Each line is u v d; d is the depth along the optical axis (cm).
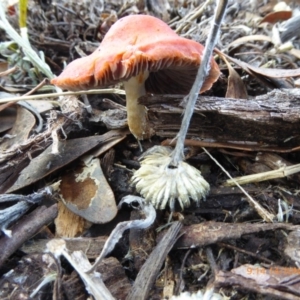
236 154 8
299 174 8
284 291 6
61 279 6
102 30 12
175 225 7
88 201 7
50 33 13
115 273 6
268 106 7
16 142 9
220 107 7
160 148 8
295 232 7
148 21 7
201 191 7
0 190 7
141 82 8
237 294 6
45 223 7
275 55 11
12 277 6
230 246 7
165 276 6
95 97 10
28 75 12
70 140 8
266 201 7
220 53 9
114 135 8
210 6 13
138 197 7
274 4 15
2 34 13
